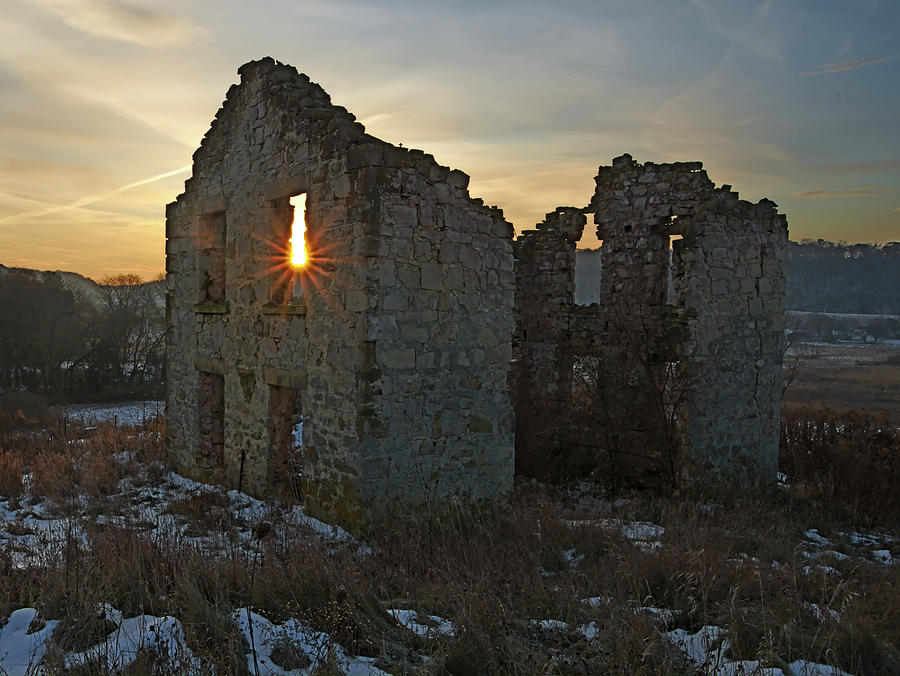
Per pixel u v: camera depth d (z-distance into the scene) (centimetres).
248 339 985
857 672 429
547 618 503
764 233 1185
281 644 421
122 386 3331
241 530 773
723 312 1132
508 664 410
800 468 1350
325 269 830
